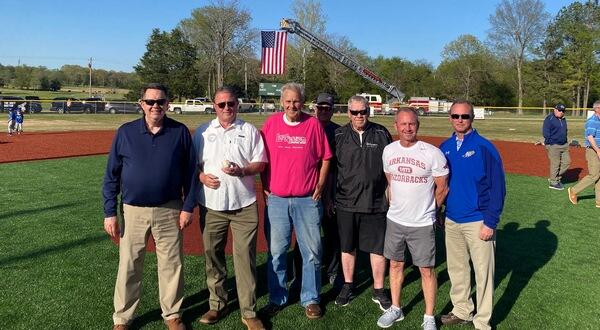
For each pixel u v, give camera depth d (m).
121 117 37.47
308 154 4.03
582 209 8.15
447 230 4.08
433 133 24.62
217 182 3.86
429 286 3.92
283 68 25.95
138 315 4.14
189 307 4.33
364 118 4.18
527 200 8.83
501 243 6.24
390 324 4.01
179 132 3.75
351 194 4.27
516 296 4.63
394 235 3.99
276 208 4.12
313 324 4.07
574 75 58.47
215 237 4.01
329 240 4.83
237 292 4.33
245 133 3.90
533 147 18.19
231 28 63.62
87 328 3.88
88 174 10.83
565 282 4.96
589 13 59.34
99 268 5.12
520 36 63.31
